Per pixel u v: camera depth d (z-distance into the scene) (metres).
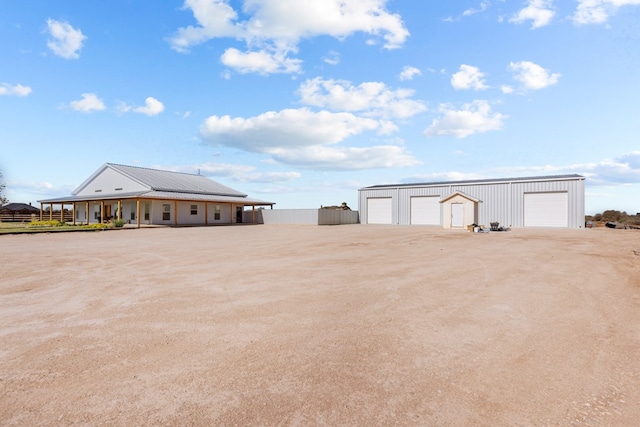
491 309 4.93
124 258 10.04
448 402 2.63
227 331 4.13
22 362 3.34
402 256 10.09
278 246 13.05
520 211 27.44
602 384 2.89
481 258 9.57
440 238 15.91
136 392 2.79
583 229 23.52
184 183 36.25
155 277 7.29
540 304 5.16
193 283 6.69
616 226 25.72
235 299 5.52
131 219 30.70
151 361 3.34
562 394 2.74
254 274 7.53
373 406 2.57
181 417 2.45
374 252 11.05
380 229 24.00
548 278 6.92
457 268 8.06
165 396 2.73
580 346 3.65
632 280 6.71
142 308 5.07
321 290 6.07
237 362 3.31
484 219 29.02
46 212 45.81
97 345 3.73
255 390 2.81
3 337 3.98
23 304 5.32
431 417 2.44
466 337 3.91
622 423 2.37
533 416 2.45
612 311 4.82
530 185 27.09
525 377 3.01
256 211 37.78
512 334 3.99
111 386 2.89
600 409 2.54
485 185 29.12
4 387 2.88
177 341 3.83
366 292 5.92
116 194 31.05
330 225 32.12
